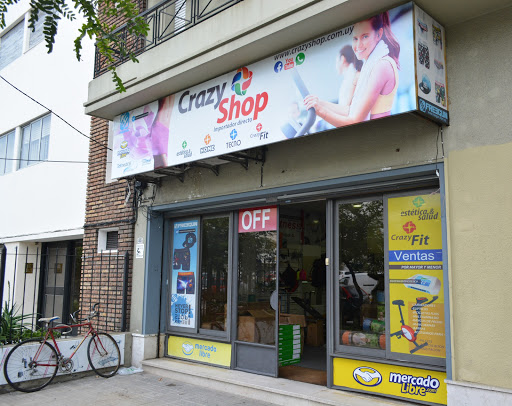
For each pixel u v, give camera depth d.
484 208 4.34
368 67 4.53
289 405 5.48
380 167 5.09
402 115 4.98
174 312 7.86
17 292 11.59
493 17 4.48
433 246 4.93
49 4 2.60
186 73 6.11
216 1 7.17
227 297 7.04
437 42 4.59
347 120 4.62
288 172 6.04
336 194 5.70
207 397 6.00
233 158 6.40
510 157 4.25
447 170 4.61
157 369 7.25
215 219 7.48
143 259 7.93
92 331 7.20
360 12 4.61
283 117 5.25
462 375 4.30
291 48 5.28
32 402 5.84
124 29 7.85
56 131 11.03
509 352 4.07
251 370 6.59
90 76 10.20
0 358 6.20
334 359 5.60
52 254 11.92
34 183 11.60
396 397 5.02
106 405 5.71
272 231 6.61
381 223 5.39
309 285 9.02
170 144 6.65
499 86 4.39
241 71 5.81
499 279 4.19
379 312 5.29
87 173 9.88
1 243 12.59
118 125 7.67
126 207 8.38
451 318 4.41
